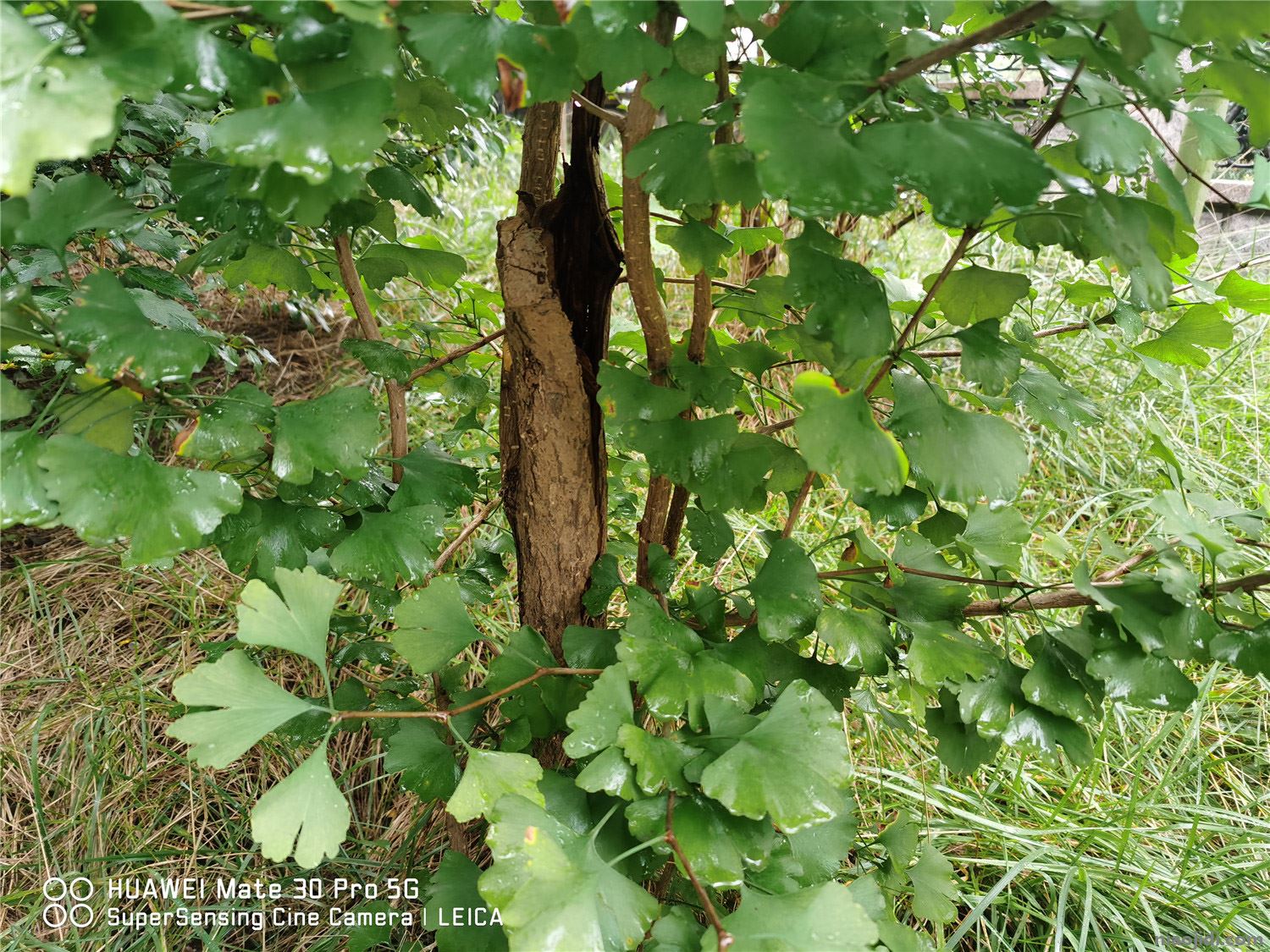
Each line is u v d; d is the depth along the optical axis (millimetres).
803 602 502
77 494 389
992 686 502
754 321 670
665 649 478
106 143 341
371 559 507
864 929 408
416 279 790
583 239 588
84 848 837
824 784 419
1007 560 562
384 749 887
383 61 348
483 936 535
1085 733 492
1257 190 445
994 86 589
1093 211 380
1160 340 587
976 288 508
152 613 1080
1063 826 826
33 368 671
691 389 524
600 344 618
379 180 542
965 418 453
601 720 453
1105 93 431
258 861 825
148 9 315
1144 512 1145
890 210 332
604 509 628
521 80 369
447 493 577
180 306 732
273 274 604
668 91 414
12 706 970
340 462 456
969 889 787
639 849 432
